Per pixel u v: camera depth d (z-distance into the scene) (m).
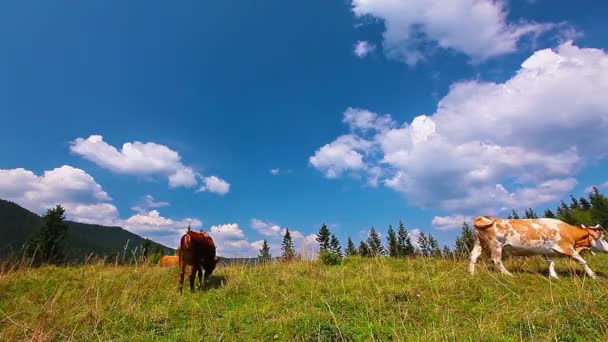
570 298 6.90
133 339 6.48
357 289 8.75
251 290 9.61
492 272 10.00
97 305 7.93
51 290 9.69
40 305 8.26
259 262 14.56
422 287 8.65
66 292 9.42
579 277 9.37
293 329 6.25
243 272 11.84
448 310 7.03
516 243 10.24
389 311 7.07
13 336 6.41
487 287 8.49
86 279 10.91
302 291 9.09
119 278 11.12
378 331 6.03
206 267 10.60
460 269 10.69
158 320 7.47
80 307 7.95
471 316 6.87
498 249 10.32
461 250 13.14
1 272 10.80
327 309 7.38
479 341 5.52
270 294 9.12
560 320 6.04
